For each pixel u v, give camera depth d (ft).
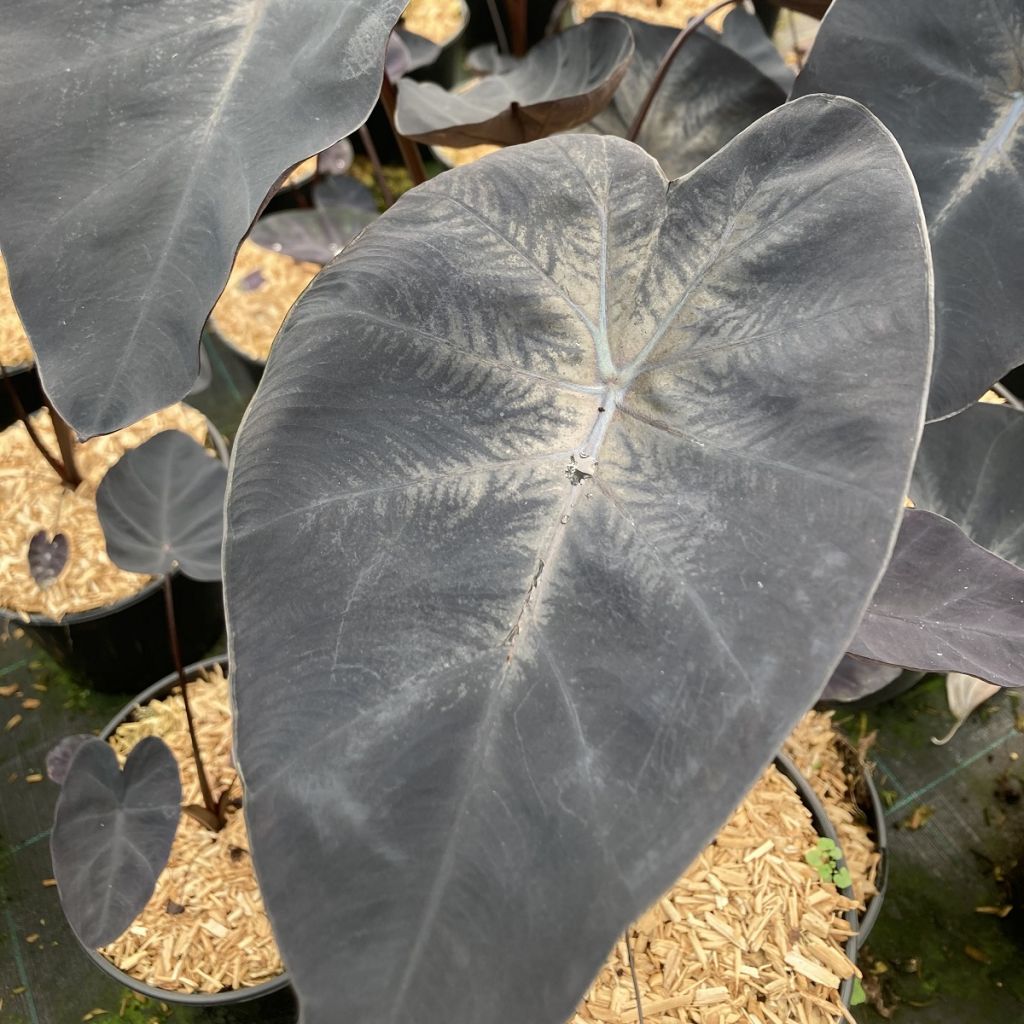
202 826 2.57
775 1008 2.11
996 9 1.66
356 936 1.02
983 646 1.65
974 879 2.97
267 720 1.12
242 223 1.34
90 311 1.34
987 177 1.67
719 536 1.18
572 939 1.01
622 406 1.32
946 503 2.39
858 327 1.23
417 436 1.30
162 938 2.37
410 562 1.22
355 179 3.98
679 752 1.08
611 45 2.50
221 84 1.43
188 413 3.56
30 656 3.47
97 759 2.15
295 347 1.33
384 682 1.15
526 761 1.10
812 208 1.32
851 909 2.25
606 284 1.39
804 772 2.62
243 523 1.23
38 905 2.93
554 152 1.47
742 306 1.31
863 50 1.71
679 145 2.90
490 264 1.39
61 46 1.44
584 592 1.20
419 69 4.99
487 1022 0.98
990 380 1.63
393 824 1.07
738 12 3.46
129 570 2.25
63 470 3.26
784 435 1.21
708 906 2.23
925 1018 2.72
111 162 1.39
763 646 1.10
